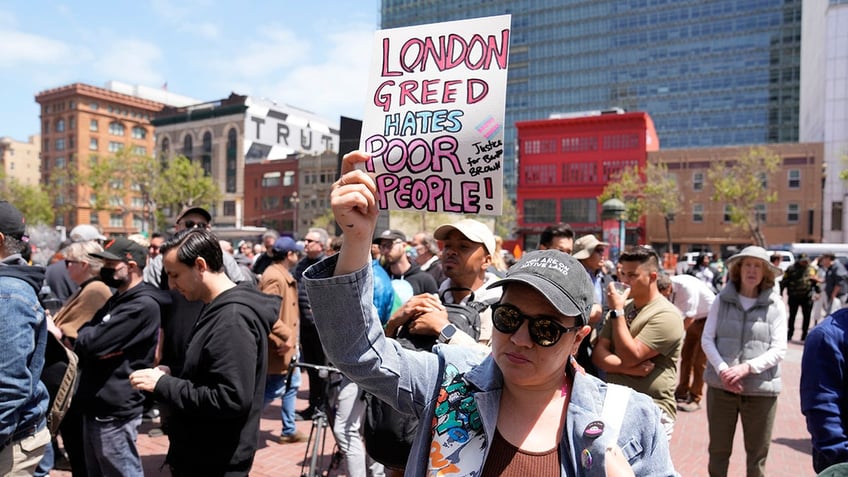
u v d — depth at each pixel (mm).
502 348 1529
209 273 2959
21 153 125625
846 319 2432
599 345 3830
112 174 57844
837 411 2348
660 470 1464
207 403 2641
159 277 5527
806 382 2451
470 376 1585
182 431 2791
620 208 17812
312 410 6238
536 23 87312
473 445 1506
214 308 2832
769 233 47000
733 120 74875
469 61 1757
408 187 1801
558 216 53438
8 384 2391
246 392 2676
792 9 71188
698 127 76938
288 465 5031
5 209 2711
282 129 81625
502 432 1542
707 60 76312
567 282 1467
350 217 1518
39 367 2717
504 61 1720
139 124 96562
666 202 43344
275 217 70750
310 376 6238
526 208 55000
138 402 3459
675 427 6406
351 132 2359
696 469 5188
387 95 1840
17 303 2447
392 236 5777
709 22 76000
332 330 1549
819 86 53125
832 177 47562
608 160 51375
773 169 39062
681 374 7375
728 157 47938
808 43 61969
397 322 2846
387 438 2768
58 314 4621
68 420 3807
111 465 3389
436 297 2836
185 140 80750
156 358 4422
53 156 92750
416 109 1796
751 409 3959
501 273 4891
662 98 79000
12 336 2402
